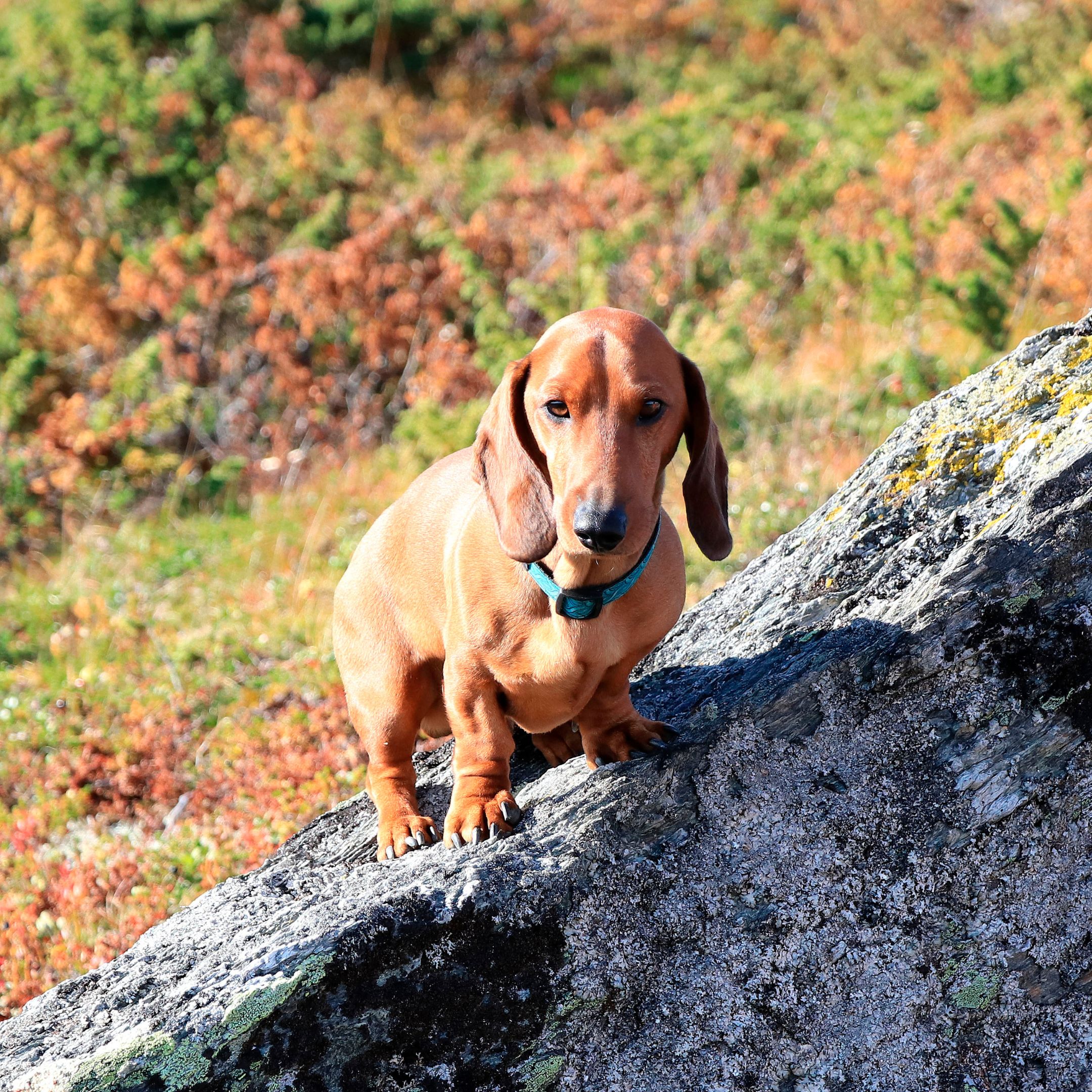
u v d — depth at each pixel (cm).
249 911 389
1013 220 1037
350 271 1205
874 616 400
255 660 805
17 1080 326
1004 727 377
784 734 381
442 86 2031
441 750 482
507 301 1230
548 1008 357
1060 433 405
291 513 1037
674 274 1189
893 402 907
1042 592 374
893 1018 374
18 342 1275
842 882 373
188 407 1215
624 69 2102
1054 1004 383
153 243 1371
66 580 996
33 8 1788
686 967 365
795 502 796
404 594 427
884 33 1850
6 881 624
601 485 330
